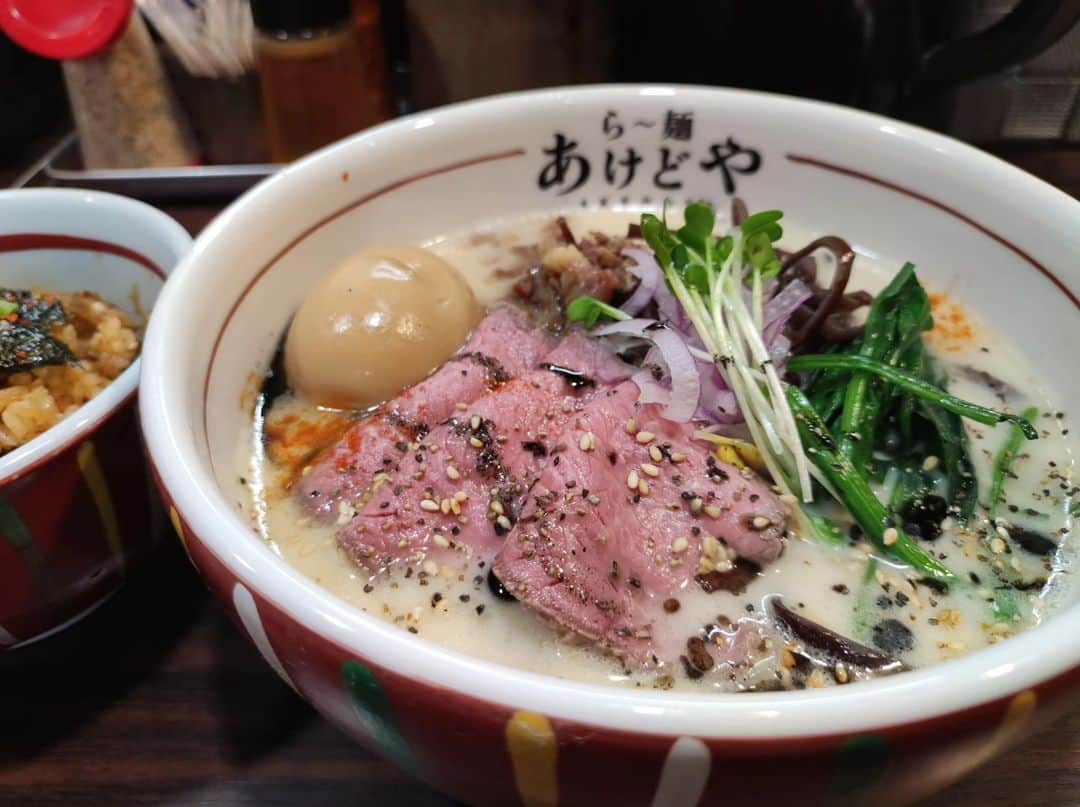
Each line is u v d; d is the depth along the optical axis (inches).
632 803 5.5
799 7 12.2
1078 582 7.8
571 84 13.3
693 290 9.1
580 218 11.6
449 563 7.8
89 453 7.5
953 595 7.7
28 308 9.1
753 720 5.0
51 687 8.0
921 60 12.1
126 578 8.5
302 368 9.3
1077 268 9.0
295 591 5.8
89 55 11.9
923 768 5.4
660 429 8.4
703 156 11.2
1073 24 10.6
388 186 10.6
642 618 7.5
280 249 9.6
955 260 10.2
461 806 7.3
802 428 8.4
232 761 7.6
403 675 5.4
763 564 7.9
